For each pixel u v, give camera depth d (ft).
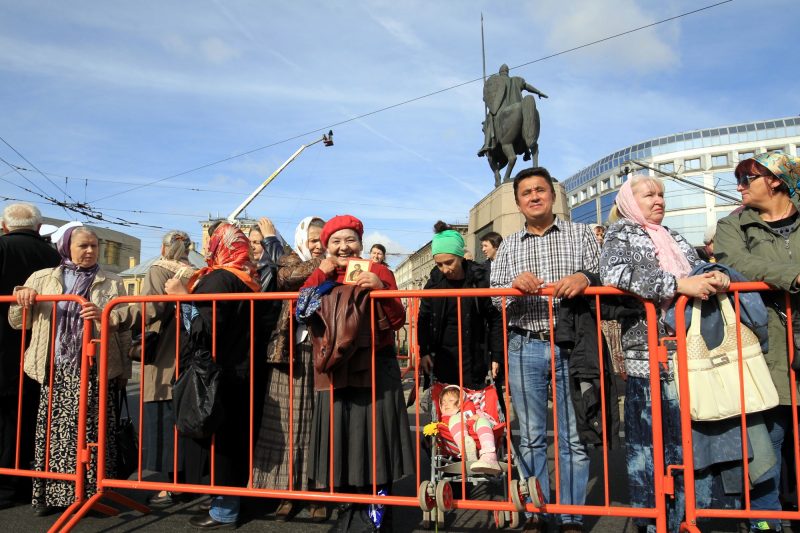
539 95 37.50
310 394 11.95
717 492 9.78
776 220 10.39
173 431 12.34
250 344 11.05
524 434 10.73
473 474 11.25
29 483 12.94
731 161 193.77
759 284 9.20
